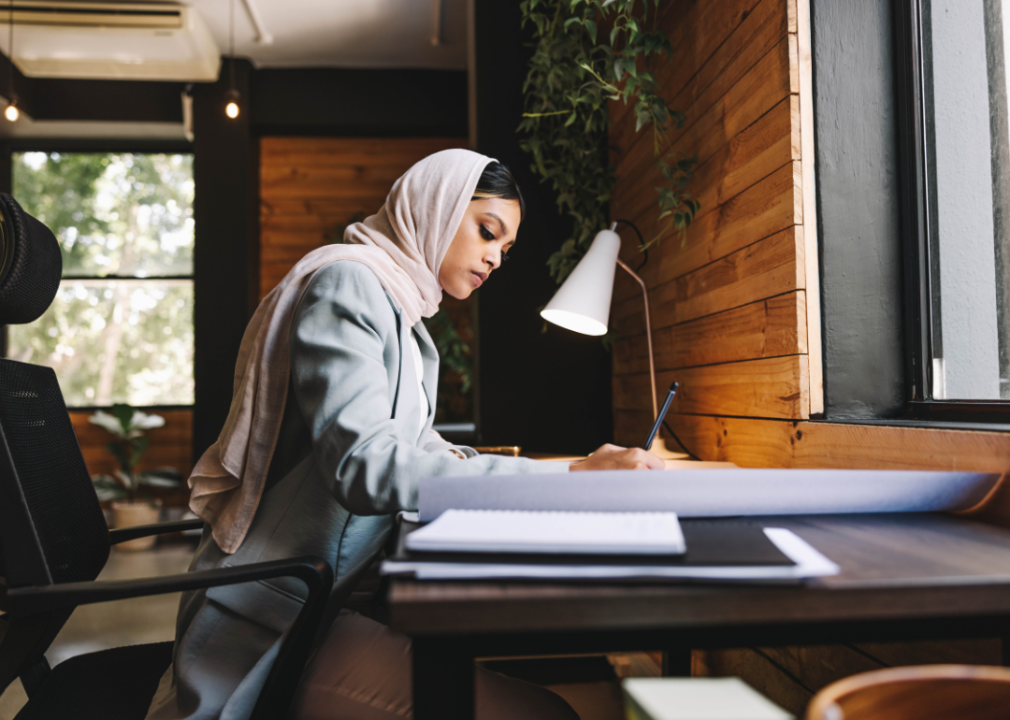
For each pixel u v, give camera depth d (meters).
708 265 1.69
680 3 1.86
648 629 0.51
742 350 1.50
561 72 2.19
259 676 0.88
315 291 1.00
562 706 0.97
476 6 2.58
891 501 0.79
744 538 0.63
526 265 2.54
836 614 0.51
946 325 1.19
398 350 1.05
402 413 1.04
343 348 0.93
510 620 0.49
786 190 1.29
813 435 1.22
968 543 0.67
